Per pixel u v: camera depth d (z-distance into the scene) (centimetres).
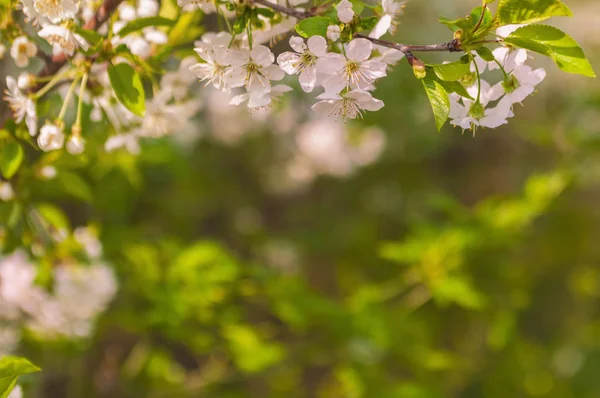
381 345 151
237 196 278
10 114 116
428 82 105
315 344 169
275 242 272
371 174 306
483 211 169
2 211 124
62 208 178
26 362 108
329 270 279
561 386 220
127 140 119
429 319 213
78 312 143
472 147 340
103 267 146
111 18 112
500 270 188
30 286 137
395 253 163
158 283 152
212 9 114
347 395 166
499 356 204
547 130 206
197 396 173
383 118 288
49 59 115
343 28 105
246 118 260
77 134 112
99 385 174
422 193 300
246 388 208
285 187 287
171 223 235
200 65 108
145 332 155
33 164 123
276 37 111
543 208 170
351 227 276
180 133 223
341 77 105
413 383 155
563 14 103
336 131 273
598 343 250
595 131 201
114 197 181
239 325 158
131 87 110
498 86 107
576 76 331
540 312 267
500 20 104
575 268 264
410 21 326
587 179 210
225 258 147
